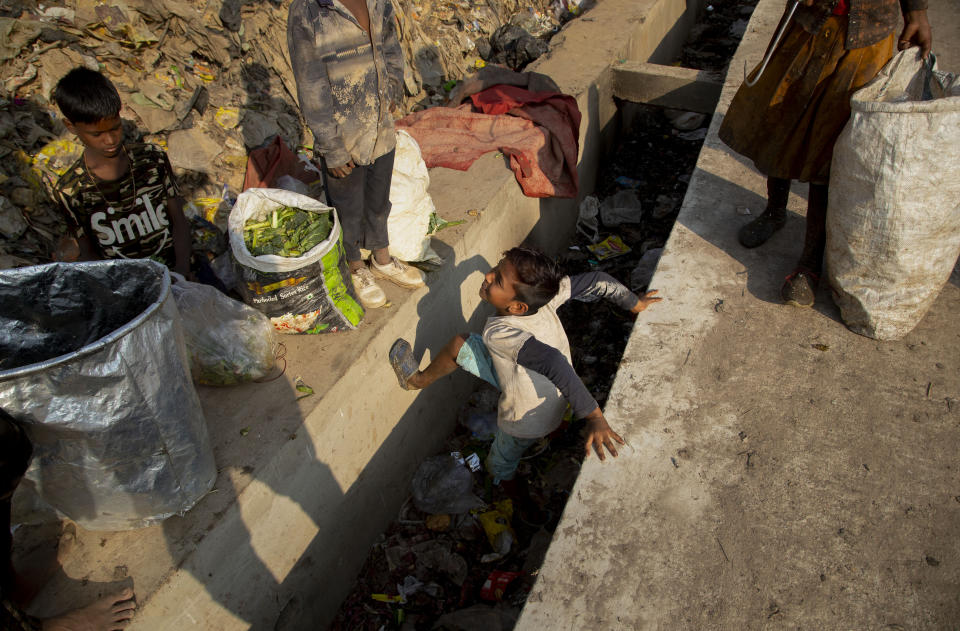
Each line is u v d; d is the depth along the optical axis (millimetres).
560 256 5359
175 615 2166
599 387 4176
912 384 2629
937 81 2584
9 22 3141
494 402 4145
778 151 2879
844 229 2627
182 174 3643
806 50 2617
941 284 2652
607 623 2027
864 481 2330
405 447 3514
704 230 3455
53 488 1933
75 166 2574
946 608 2002
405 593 3262
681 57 8312
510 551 3381
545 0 7547
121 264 2029
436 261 3414
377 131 2693
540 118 4711
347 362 2834
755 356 2787
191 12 3879
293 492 2629
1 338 2076
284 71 4426
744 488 2338
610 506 2314
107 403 1802
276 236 2748
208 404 2656
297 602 2852
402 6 5574
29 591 2010
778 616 2012
